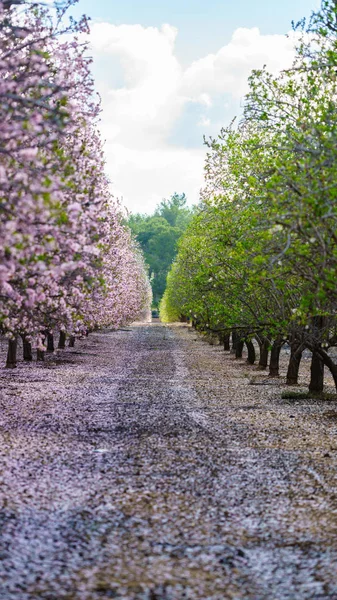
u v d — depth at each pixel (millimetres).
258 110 20031
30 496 11914
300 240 14508
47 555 9359
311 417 21438
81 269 16891
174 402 24781
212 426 19672
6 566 8883
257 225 18859
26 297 15055
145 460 15070
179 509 11625
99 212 16766
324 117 14914
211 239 27641
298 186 13828
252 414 21984
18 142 12430
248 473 14125
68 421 19828
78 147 16797
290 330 23984
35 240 12914
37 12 15414
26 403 23047
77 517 10984
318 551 9805
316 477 13828
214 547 9930
